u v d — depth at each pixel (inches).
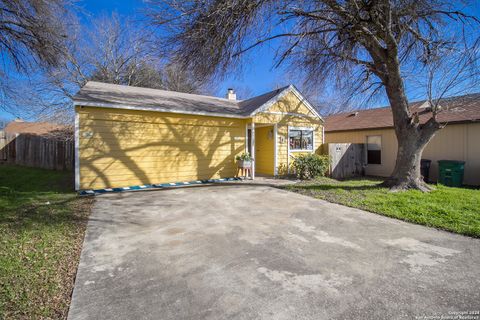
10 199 251.6
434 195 269.7
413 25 316.2
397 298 96.0
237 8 227.1
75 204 241.9
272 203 254.8
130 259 129.2
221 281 108.3
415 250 140.6
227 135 422.0
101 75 667.4
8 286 102.3
